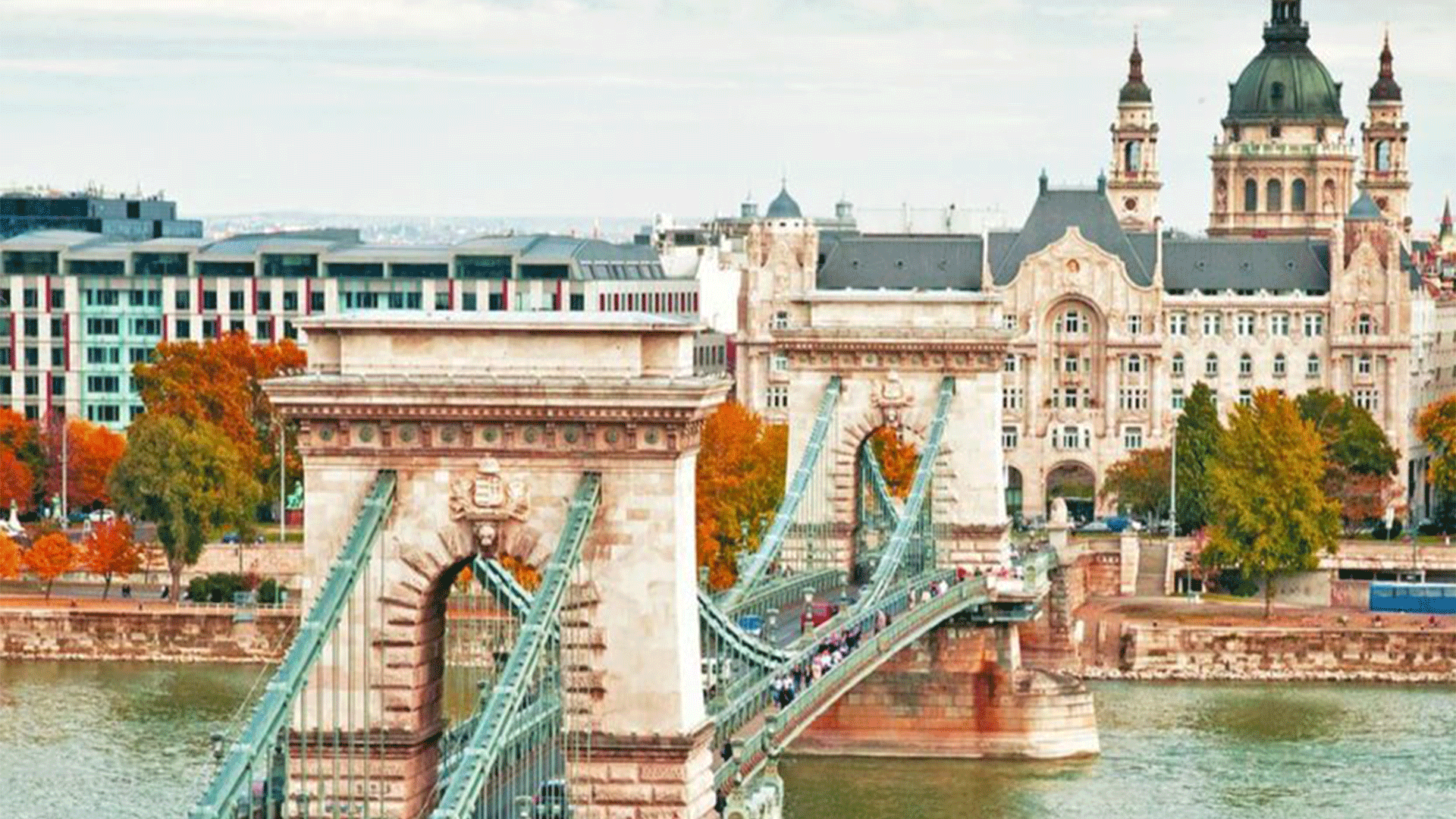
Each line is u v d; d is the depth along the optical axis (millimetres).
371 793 144875
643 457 143750
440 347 145125
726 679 175875
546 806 143875
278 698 134625
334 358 145750
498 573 150875
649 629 144250
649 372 144875
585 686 144500
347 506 145000
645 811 145000
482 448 144250
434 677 147125
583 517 142625
